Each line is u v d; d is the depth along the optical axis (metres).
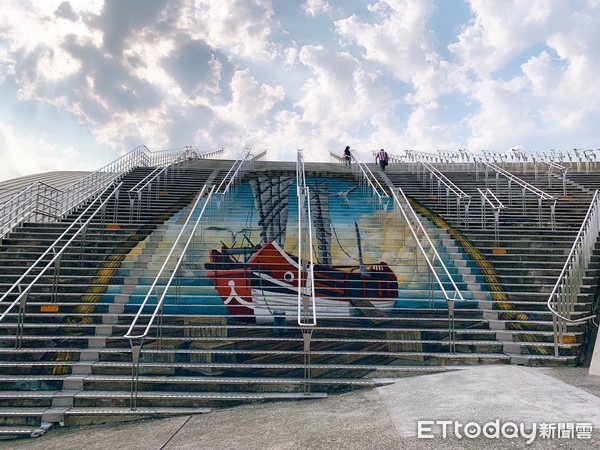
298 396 6.49
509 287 9.82
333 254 11.69
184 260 11.11
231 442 4.89
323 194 16.72
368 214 14.38
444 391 6.10
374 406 5.80
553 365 7.36
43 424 6.08
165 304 9.09
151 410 6.25
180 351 7.43
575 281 9.14
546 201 14.89
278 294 9.77
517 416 4.93
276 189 17.30
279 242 12.24
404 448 4.29
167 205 15.15
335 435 4.82
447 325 8.38
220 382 6.76
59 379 6.80
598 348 7.34
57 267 9.24
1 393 6.57
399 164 24.56
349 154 23.28
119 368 7.12
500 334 8.09
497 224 12.16
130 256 10.98
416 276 10.48
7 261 10.34
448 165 23.08
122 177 18.38
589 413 4.99
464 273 10.60
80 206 14.71
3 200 17.20
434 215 14.25
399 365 7.41
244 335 8.03
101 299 9.26
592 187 17.27
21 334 7.61
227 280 10.10
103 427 5.96
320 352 7.46
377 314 8.77
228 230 12.77
